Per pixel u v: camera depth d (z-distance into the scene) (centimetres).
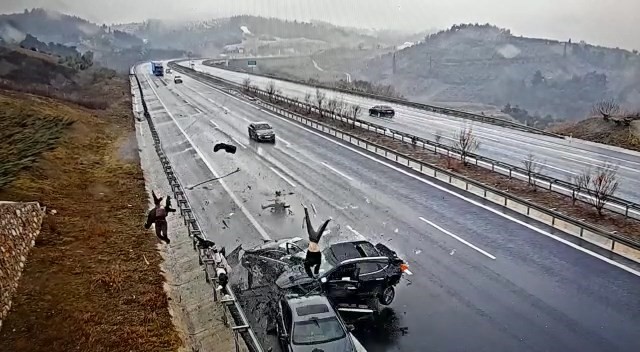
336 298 1341
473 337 1211
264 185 2566
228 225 2003
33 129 3484
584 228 1770
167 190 2516
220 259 1526
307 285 1311
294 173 2795
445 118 4912
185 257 1703
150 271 1580
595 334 1213
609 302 1357
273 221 2036
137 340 1211
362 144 3534
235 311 1277
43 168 2509
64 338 1208
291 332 1094
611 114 4281
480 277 1518
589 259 1622
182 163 3067
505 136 3922
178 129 4275
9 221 1547
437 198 2306
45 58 9488
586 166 2898
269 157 3197
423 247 1747
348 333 1106
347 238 1825
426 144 3412
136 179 2664
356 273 1344
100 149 3394
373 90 7981
